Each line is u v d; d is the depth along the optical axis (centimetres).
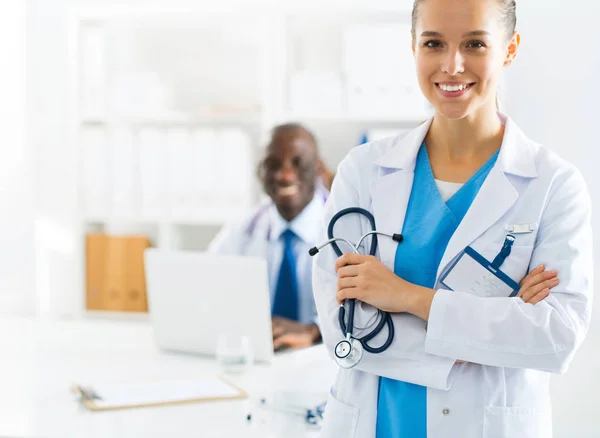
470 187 130
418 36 122
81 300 333
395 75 300
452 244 125
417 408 123
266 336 206
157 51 348
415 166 136
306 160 276
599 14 277
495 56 118
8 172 347
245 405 172
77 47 326
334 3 302
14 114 345
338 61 333
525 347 119
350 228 137
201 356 219
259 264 201
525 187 127
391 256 130
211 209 314
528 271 127
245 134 310
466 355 121
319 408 166
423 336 124
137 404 171
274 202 280
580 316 122
